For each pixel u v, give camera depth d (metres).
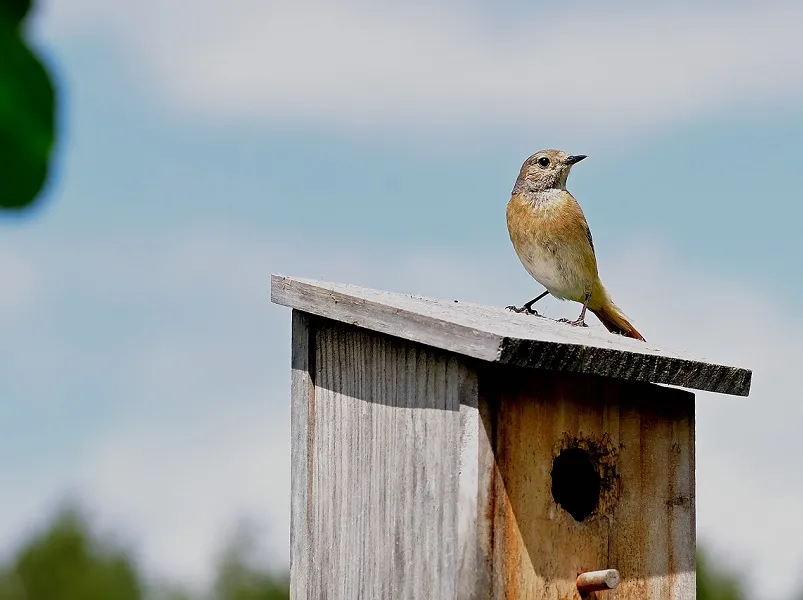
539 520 8.47
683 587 9.31
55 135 2.43
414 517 8.66
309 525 9.70
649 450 9.18
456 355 8.37
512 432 8.35
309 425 9.75
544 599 8.47
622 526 8.99
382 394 9.05
